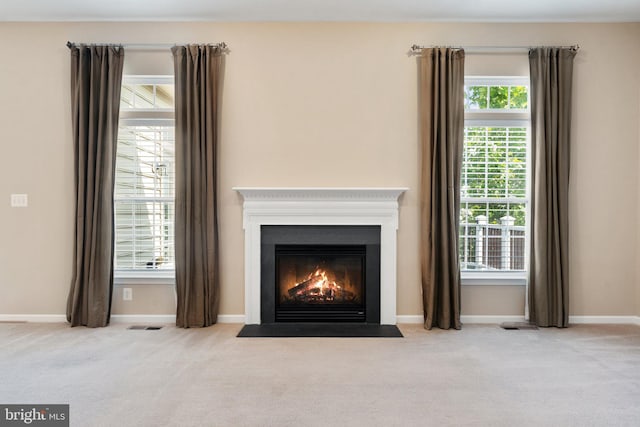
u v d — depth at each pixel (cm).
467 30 391
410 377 271
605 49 390
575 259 394
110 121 380
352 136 393
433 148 381
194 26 391
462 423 214
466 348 327
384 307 390
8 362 294
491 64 391
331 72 392
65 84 391
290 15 381
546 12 375
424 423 214
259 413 223
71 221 393
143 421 214
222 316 395
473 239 404
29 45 390
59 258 395
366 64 391
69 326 382
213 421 214
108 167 381
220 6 365
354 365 291
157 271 402
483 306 399
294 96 391
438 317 384
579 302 396
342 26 391
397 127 392
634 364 294
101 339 345
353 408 229
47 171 392
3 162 392
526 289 397
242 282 395
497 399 240
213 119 385
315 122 393
